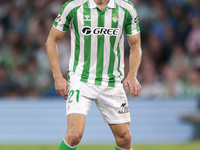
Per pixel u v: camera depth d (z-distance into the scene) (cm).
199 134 2923
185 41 3828
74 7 1463
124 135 1539
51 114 2948
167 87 3369
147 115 2969
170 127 2962
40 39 3712
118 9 1485
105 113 1540
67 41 3606
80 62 1500
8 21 3866
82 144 2678
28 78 3444
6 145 2602
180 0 4066
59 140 2897
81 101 1457
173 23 3919
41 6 3903
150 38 3775
